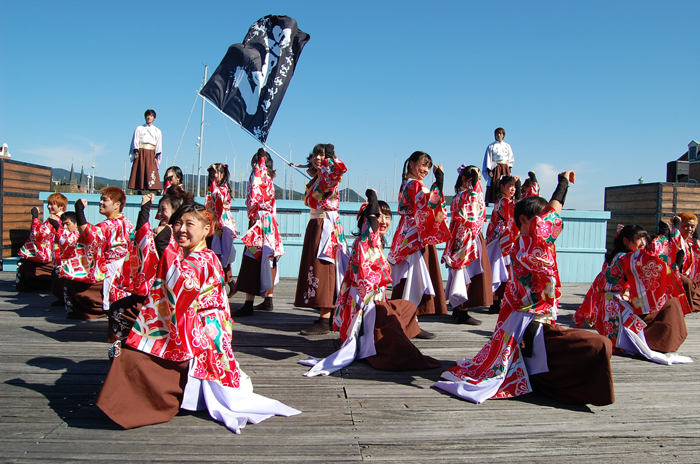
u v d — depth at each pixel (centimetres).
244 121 544
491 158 862
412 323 424
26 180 970
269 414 265
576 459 225
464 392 297
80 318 491
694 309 623
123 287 358
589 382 280
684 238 641
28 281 652
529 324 300
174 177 561
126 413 245
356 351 365
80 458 216
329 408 279
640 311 403
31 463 211
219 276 274
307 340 430
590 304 444
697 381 344
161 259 253
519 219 308
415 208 428
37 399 283
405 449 231
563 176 301
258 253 520
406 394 304
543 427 259
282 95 543
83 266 488
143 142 830
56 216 666
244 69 548
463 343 434
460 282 489
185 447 228
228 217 558
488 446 236
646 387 330
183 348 252
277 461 217
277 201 830
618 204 1203
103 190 482
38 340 411
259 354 385
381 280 363
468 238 488
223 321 276
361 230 368
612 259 423
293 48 550
